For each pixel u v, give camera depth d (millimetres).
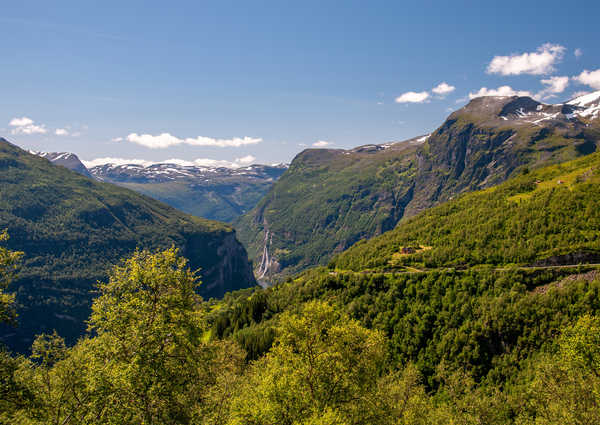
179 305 36156
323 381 41250
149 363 31844
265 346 100062
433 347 89000
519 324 79625
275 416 37438
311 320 44156
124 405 30250
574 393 43688
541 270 90250
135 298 35094
